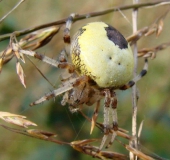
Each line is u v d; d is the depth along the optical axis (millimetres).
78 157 196
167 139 204
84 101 160
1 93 201
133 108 159
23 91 201
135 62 164
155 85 214
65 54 163
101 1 207
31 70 199
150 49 167
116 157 153
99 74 158
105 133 156
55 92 158
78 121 195
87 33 159
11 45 154
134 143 156
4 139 201
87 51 158
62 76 164
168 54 216
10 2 210
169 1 170
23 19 211
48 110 196
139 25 208
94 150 154
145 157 153
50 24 160
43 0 215
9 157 200
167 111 209
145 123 207
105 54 158
